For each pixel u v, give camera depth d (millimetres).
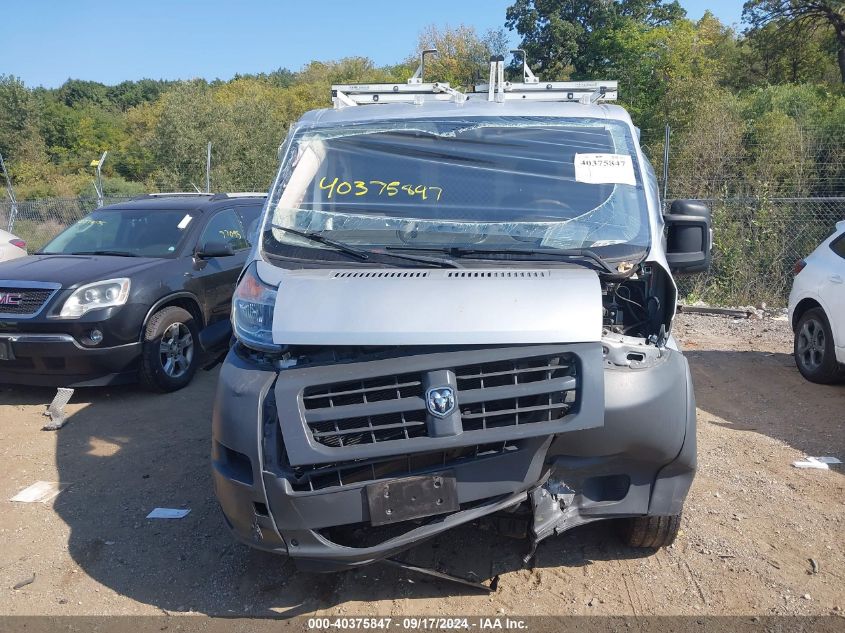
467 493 3039
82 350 6445
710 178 13773
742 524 4254
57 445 5793
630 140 4098
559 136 4141
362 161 4172
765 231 11617
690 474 3426
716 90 20000
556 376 3061
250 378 3242
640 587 3643
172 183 25859
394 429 3035
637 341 3365
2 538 4348
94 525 4484
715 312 10711
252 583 3814
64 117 54250
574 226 3703
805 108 21953
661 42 25547
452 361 3010
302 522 3031
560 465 3242
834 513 4391
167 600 3695
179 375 7160
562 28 36375
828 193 14008
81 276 6641
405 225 3812
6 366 6582
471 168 4047
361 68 65062
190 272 7379
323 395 3025
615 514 3398
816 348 7199
